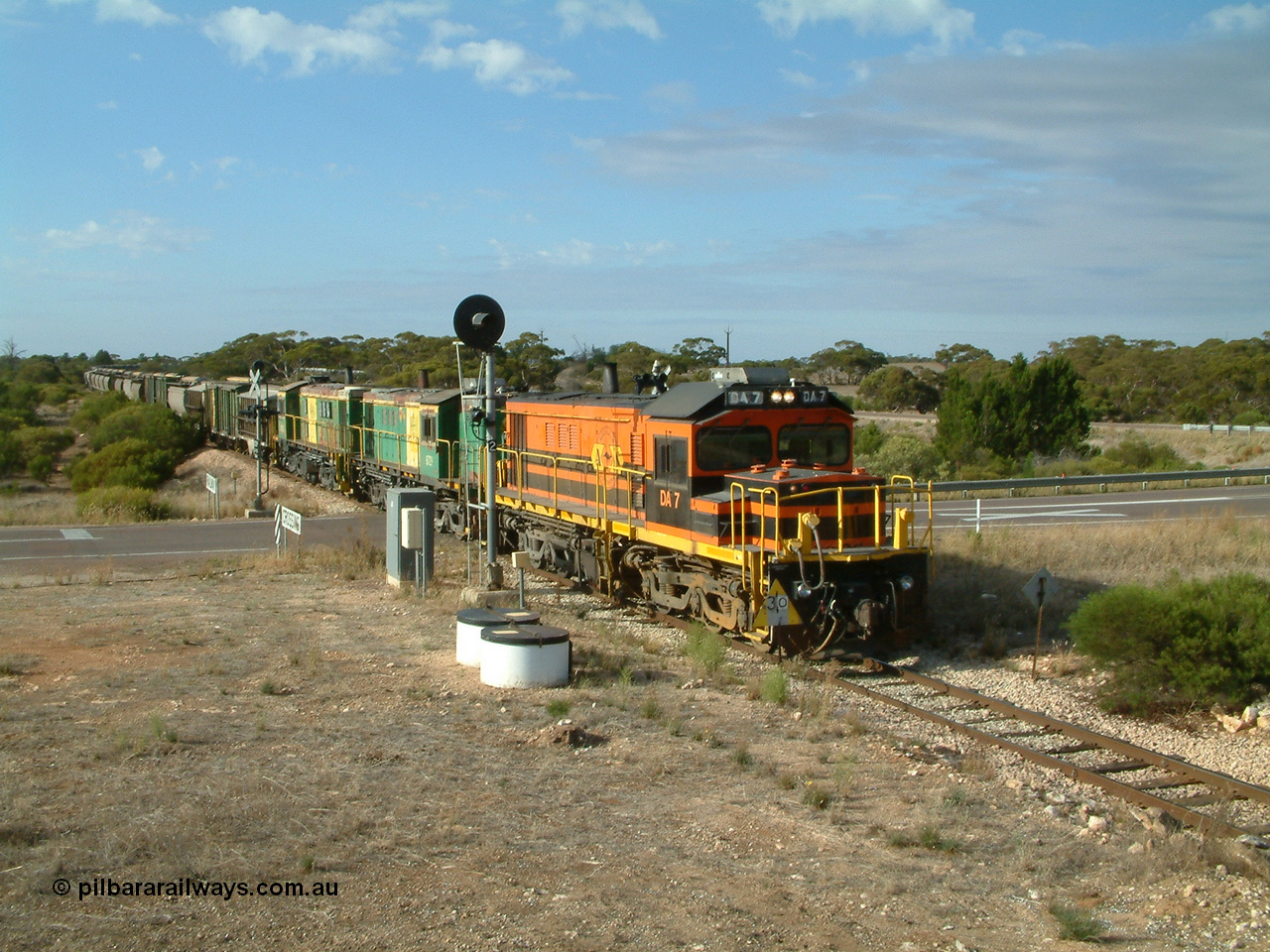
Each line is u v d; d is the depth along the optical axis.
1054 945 6.16
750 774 9.09
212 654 13.05
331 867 6.72
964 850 7.66
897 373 82.56
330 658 12.87
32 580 19.47
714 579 14.63
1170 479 36.75
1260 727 11.05
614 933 5.95
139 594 17.92
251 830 7.26
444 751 9.27
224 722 9.95
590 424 18.14
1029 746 10.60
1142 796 8.91
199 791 7.96
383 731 9.82
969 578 18.67
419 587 17.77
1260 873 7.34
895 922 6.34
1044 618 16.30
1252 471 36.59
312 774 8.51
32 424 71.44
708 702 11.48
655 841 7.45
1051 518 28.34
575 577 19.20
